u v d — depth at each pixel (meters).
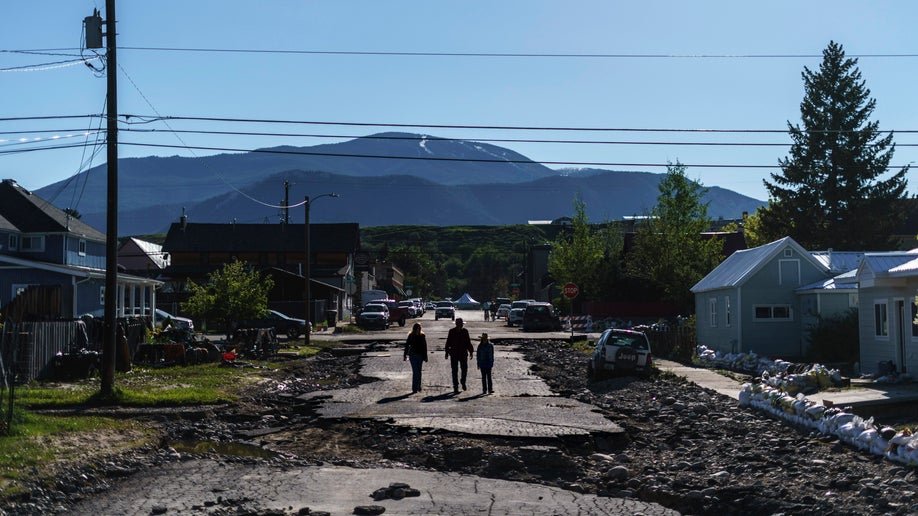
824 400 19.72
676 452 16.89
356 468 15.24
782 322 38.16
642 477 14.50
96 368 27.72
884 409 20.62
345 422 19.78
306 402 23.50
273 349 38.12
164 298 70.75
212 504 12.38
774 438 17.56
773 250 38.09
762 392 21.38
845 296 36.62
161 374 28.45
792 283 38.28
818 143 66.62
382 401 23.39
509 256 190.12
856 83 66.50
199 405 22.23
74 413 20.36
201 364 32.59
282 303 67.62
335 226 94.94
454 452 16.11
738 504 12.79
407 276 157.12
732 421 19.78
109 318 22.56
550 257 76.81
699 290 43.66
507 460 15.36
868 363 29.03
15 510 11.86
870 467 14.55
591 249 69.44
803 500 12.73
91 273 41.16
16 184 46.06
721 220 114.31
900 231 71.88
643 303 66.25
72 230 44.47
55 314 34.25
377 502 12.66
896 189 65.81
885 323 27.81
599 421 19.47
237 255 92.38
